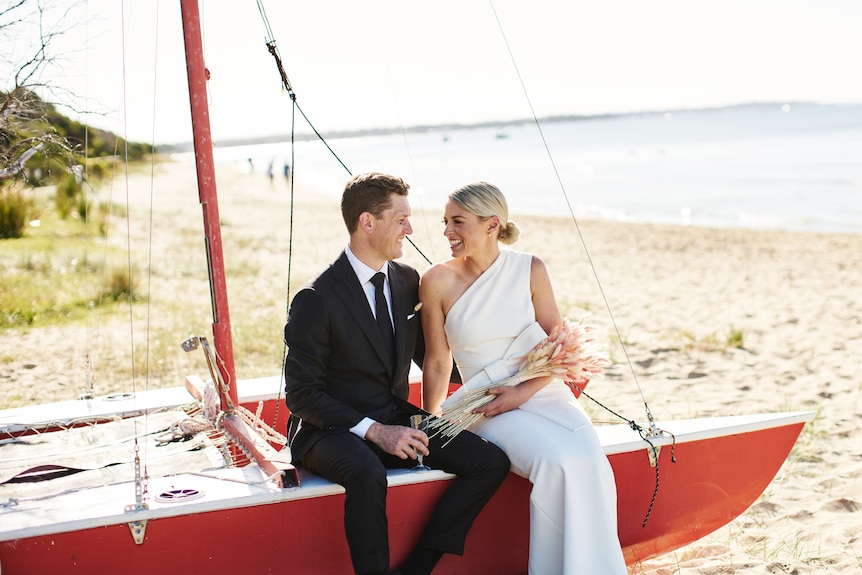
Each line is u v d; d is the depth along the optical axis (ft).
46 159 15.78
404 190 10.44
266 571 9.48
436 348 11.57
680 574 12.17
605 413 20.08
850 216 79.77
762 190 105.19
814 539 13.41
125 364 22.44
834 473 16.30
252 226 69.31
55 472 10.10
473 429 10.99
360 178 10.39
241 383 14.23
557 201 105.29
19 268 30.96
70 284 30.37
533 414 10.72
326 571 9.75
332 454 9.57
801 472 16.38
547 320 11.57
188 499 9.11
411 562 9.91
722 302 36.86
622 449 10.87
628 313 34.19
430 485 10.05
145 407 11.71
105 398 13.38
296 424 10.86
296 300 10.34
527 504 10.73
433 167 184.34
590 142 266.98
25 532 8.43
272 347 25.48
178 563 9.09
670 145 222.07
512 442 10.36
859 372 24.47
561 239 63.57
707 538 13.56
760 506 14.78
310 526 9.59
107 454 10.77
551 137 347.97
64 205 36.29
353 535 9.34
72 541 8.66
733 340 28.25
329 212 91.30
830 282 42.19
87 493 9.33
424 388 11.72
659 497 11.27
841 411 20.51
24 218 33.53
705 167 141.90
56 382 20.67
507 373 11.12
